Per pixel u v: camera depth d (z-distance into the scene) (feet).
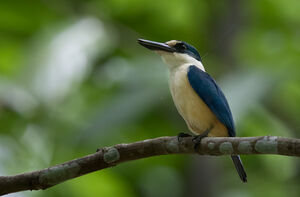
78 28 38.60
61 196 38.81
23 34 42.86
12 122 39.60
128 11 46.03
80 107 39.68
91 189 39.63
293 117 41.88
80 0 42.34
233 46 44.21
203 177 39.75
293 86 41.83
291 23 48.42
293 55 45.68
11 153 38.83
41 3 42.27
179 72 28.40
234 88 34.47
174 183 42.24
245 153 21.83
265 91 34.47
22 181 22.29
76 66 36.58
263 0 48.85
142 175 42.24
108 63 40.78
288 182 46.16
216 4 46.37
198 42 45.34
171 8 46.55
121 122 33.42
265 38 47.65
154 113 39.68
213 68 40.52
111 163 22.84
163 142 23.15
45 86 36.01
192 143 22.89
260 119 39.11
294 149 20.52
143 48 41.27
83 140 33.50
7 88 38.17
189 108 27.71
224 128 28.04
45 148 39.11
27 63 36.68
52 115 38.50
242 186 45.98
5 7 42.32
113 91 38.65
